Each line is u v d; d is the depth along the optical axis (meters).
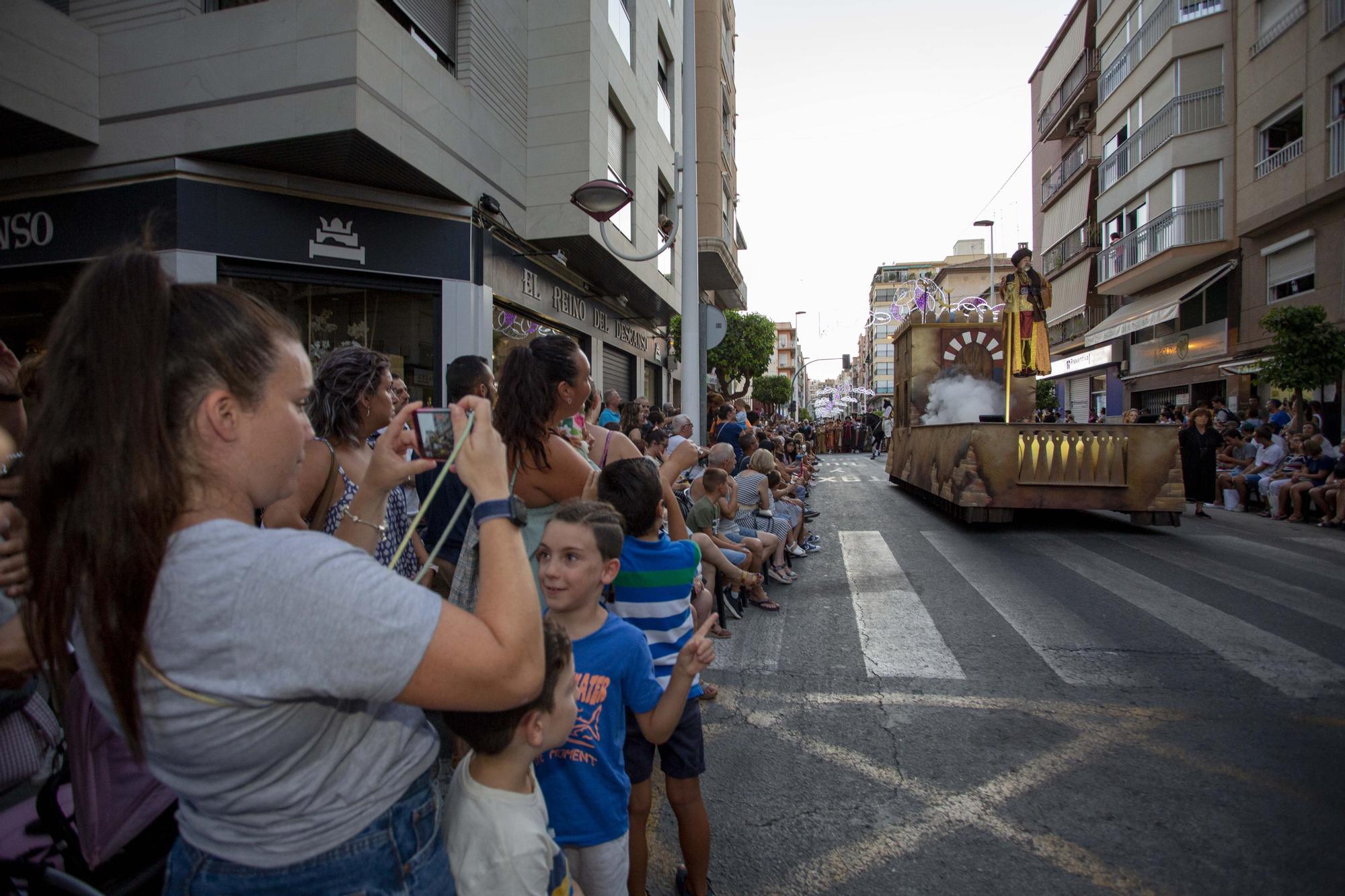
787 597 6.37
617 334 15.80
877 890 2.45
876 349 88.69
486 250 9.45
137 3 7.23
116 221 7.28
